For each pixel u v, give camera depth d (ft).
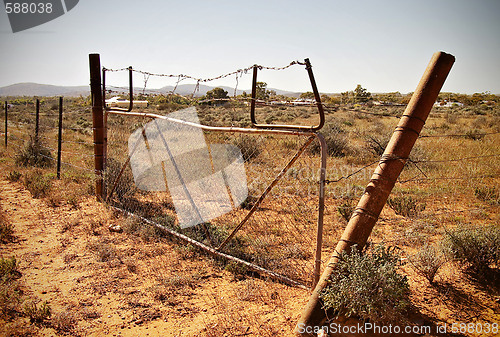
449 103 178.19
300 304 12.55
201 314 12.29
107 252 17.21
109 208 23.85
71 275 15.24
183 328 11.50
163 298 13.41
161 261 16.61
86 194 27.48
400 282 10.77
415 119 11.35
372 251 11.68
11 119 102.37
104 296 13.56
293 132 12.80
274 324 11.51
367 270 10.46
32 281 14.60
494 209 22.11
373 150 38.99
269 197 24.93
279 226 20.04
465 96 195.00
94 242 18.78
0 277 14.40
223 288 14.10
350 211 20.51
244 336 10.94
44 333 11.15
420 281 13.78
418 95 11.46
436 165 33.42
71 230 20.51
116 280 14.83
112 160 27.07
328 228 19.60
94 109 25.43
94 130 25.58
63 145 51.57
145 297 13.50
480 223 19.70
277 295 13.28
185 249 17.51
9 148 47.67
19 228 20.59
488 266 14.06
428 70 11.51
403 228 19.42
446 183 28.17
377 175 11.54
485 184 27.61
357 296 10.31
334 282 10.99
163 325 11.70
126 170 27.02
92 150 47.83
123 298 13.41
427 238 17.81
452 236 14.64
